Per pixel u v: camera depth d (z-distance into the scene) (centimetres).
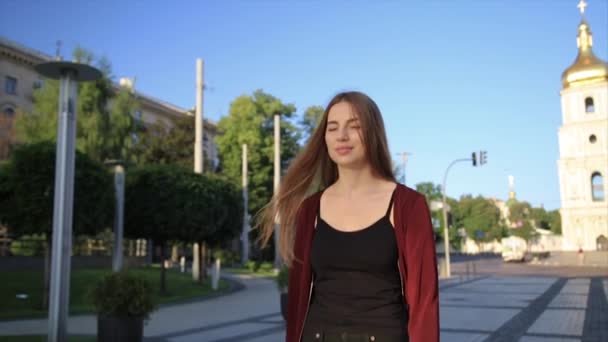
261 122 4322
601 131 6906
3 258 2122
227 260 3850
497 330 1063
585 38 7281
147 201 1823
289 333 202
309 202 211
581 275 3288
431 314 168
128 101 3288
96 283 816
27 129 2953
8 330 1065
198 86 2517
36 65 841
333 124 210
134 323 799
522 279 2869
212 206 1931
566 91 7181
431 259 175
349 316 179
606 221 6756
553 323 1162
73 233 1470
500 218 9762
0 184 1416
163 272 1867
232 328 1123
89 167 1496
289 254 221
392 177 209
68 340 909
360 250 183
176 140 4194
